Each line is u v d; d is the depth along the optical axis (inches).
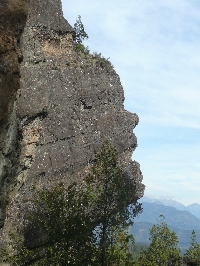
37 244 1172.5
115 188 1122.0
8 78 922.7
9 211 1142.3
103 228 1095.0
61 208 1056.2
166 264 1759.4
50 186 1256.8
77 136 1369.3
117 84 1574.8
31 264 1103.6
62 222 1038.4
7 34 935.0
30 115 1245.1
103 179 1141.1
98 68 1520.7
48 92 1311.5
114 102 1542.8
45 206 1191.6
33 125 1262.3
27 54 1332.4
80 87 1423.5
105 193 1109.1
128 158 1526.8
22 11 964.6
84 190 1291.8
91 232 1063.6
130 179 1310.3
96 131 1433.3
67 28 1461.6
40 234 1178.0
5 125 930.7
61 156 1311.5
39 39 1379.2
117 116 1517.0
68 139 1344.7
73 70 1425.9
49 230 1029.8
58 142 1316.4
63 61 1422.2
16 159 1060.5
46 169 1268.5
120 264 1141.1
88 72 1476.4
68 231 1027.3
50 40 1409.9
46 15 1416.1
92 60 1533.0
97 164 1163.9
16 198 1160.2
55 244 1026.7
